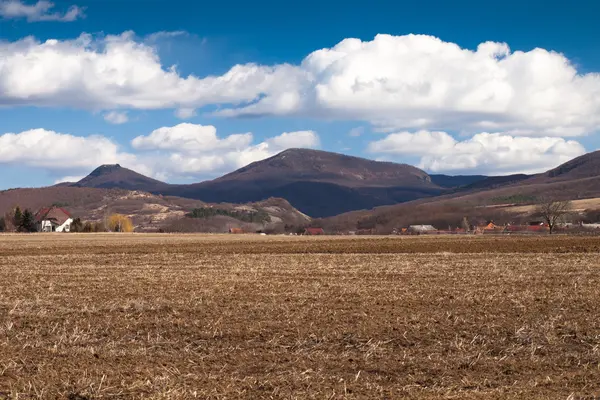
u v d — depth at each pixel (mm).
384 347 15398
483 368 13492
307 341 15992
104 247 60969
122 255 48156
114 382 12312
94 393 11641
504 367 13562
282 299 22406
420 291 24234
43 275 32312
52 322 18578
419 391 11781
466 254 45281
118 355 14539
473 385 12227
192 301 22125
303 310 19969
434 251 50125
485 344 15570
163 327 17766
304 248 56281
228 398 11398
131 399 11344
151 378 12570
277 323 17969
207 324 17938
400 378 12750
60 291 25531
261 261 40469
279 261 40219
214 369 13516
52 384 12180
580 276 29266
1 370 13133
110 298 23250
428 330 17109
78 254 49969
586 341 15945
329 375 12969
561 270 32250
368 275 30531
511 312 19562
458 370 13359
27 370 13266
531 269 32906
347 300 22094
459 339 16094
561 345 15625
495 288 25031
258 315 19234
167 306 21000
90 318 19125
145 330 17391
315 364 13852
